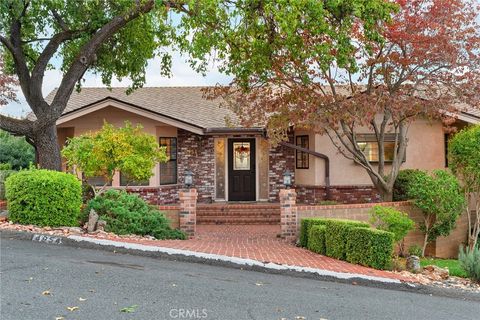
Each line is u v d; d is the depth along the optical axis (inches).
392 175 560.1
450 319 241.0
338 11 410.6
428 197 482.9
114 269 290.7
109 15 522.3
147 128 658.2
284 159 701.9
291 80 504.1
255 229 565.3
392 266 347.9
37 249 328.5
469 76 494.0
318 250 394.3
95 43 486.3
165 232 428.5
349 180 662.5
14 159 938.7
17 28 488.1
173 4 435.8
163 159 467.8
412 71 499.2
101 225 394.6
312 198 666.2
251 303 242.2
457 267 405.1
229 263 332.2
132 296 239.1
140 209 431.5
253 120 548.7
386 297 278.5
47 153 486.9
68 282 255.1
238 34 450.9
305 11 387.2
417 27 476.7
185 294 249.4
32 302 219.5
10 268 275.0
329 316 230.8
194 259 337.7
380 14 405.7
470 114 600.7
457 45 485.7
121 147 434.0
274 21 434.6
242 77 507.5
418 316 242.4
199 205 639.8
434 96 513.7
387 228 411.5
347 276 311.9
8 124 468.4
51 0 457.4
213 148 701.9
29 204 378.9
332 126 499.5
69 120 640.4
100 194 442.3
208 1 381.7
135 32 547.8
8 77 624.7
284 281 299.0
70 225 391.2
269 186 701.9
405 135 572.4
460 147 491.8
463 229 568.7
